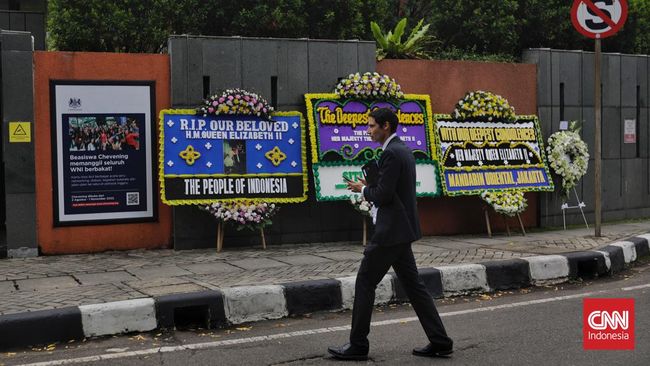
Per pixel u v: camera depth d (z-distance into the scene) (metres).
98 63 9.70
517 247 10.00
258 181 10.19
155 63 9.98
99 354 5.68
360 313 5.33
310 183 10.68
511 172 11.77
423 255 9.31
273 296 6.99
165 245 10.10
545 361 5.25
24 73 9.36
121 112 9.82
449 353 5.42
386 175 5.25
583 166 12.43
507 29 14.54
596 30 11.01
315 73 10.75
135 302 6.44
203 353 5.66
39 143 9.48
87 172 9.70
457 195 11.23
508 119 11.88
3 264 8.87
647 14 15.73
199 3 15.04
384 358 5.42
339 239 10.94
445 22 15.07
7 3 15.73
